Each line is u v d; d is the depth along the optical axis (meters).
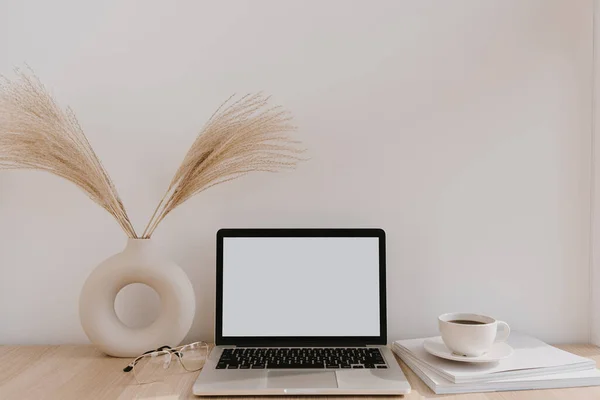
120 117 1.30
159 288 1.17
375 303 1.20
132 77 1.30
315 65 1.31
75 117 1.29
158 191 1.30
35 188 1.29
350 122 1.31
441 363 1.04
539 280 1.31
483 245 1.31
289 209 1.31
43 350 1.23
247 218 1.31
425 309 1.31
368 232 1.21
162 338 1.16
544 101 1.31
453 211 1.31
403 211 1.31
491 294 1.31
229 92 1.30
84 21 1.30
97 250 1.30
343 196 1.31
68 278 1.30
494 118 1.31
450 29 1.31
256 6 1.31
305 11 1.31
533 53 1.31
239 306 1.19
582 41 1.31
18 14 1.29
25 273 1.30
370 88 1.31
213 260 1.31
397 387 0.95
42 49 1.29
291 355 1.12
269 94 1.31
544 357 1.06
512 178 1.31
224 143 1.17
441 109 1.31
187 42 1.30
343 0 1.31
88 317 1.14
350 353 1.13
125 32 1.30
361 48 1.31
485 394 0.95
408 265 1.31
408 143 1.31
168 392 0.96
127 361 1.14
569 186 1.32
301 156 1.31
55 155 1.15
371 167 1.31
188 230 1.30
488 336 1.02
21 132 1.14
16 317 1.30
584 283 1.30
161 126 1.30
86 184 1.17
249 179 1.31
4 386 0.99
